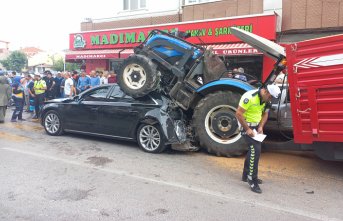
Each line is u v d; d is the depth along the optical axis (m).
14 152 6.91
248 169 5.11
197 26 13.88
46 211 4.14
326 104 5.41
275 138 7.00
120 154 6.96
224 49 12.43
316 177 5.77
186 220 3.97
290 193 4.97
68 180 5.27
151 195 4.73
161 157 6.83
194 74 7.41
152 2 16.28
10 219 3.91
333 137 5.41
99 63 17.56
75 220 3.92
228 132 6.82
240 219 4.04
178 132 7.09
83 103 8.11
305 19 11.70
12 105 15.66
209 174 5.77
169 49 7.56
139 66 7.35
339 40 5.20
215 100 6.88
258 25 12.39
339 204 4.59
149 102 7.25
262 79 12.70
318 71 5.41
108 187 5.01
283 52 6.54
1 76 10.79
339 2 11.16
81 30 18.38
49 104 8.77
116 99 7.71
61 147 7.45
